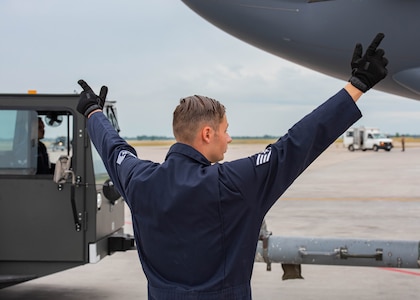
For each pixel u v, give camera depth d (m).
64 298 6.13
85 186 5.17
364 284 6.68
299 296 6.16
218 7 5.33
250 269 1.72
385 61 1.70
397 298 6.06
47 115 5.28
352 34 4.88
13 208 5.26
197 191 1.66
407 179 22.92
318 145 1.68
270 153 1.68
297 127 1.68
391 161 36.62
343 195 17.08
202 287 1.67
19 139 5.28
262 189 1.69
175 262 1.70
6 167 5.29
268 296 6.16
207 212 1.66
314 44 5.09
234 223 1.67
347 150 60.53
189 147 1.76
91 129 2.02
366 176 24.70
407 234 9.98
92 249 5.20
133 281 6.87
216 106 1.79
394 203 14.84
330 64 5.23
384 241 4.66
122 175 1.82
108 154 1.91
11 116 5.30
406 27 4.66
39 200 5.24
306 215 12.64
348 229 10.59
